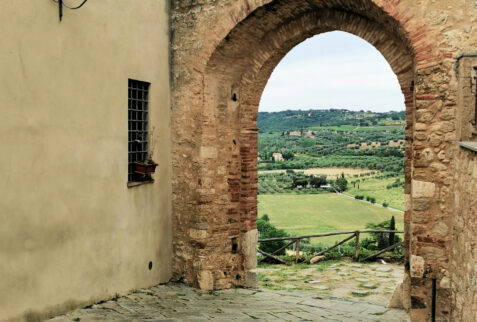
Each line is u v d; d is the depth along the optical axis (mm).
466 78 5168
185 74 7109
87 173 5438
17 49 4453
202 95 6949
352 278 9219
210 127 7059
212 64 6938
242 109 7512
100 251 5684
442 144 5434
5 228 4355
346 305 6781
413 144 5648
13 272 4445
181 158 7215
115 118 5922
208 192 7055
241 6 6543
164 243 7164
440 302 5480
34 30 4645
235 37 6824
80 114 5305
